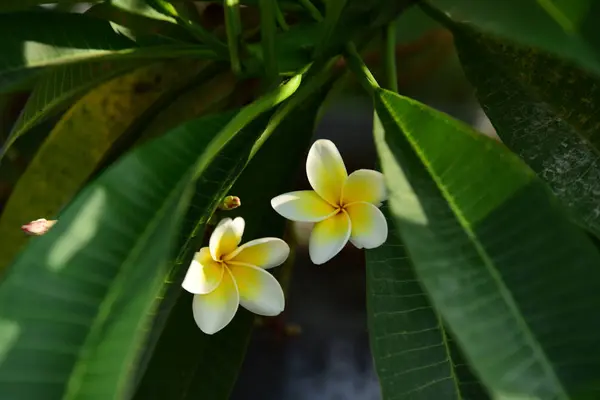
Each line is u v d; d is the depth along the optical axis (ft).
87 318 1.49
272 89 2.04
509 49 2.12
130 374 1.46
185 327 2.13
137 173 1.60
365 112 3.14
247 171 2.19
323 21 2.27
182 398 2.10
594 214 1.93
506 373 1.56
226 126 1.68
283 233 2.18
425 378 1.88
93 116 2.36
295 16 2.53
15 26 2.06
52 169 2.38
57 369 1.46
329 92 2.32
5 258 2.40
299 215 1.88
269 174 2.20
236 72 2.18
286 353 2.82
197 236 1.70
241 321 2.14
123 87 2.36
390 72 2.26
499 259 1.63
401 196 1.65
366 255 1.93
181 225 1.75
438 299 1.59
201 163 1.60
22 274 1.50
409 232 1.63
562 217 1.63
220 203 1.83
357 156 3.07
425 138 1.69
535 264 1.62
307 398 2.74
